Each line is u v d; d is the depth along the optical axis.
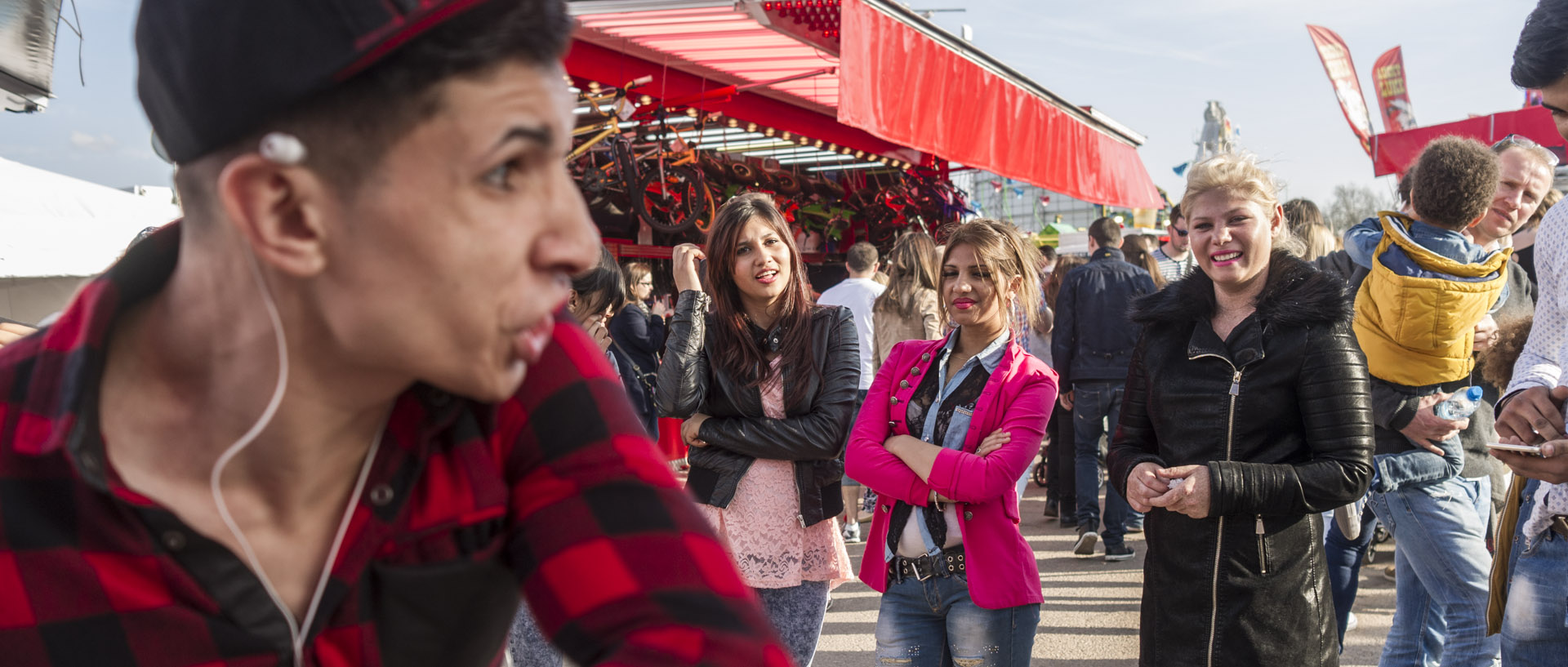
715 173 8.52
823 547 2.75
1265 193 2.14
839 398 2.74
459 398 0.63
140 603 0.59
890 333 5.44
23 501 0.58
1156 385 2.27
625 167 6.89
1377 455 2.99
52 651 0.59
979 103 6.73
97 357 0.59
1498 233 3.26
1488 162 2.83
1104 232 5.79
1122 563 5.30
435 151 0.49
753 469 2.71
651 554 0.59
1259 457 2.13
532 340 0.55
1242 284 2.20
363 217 0.50
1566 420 1.89
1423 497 2.94
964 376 2.46
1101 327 5.50
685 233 8.05
